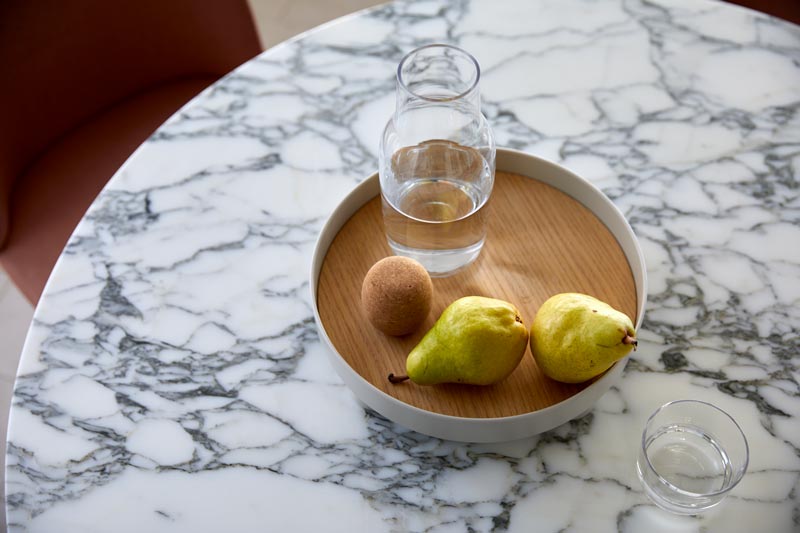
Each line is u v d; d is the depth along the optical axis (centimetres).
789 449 77
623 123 105
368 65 113
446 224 81
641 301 83
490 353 73
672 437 78
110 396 84
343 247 92
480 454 78
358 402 83
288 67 113
